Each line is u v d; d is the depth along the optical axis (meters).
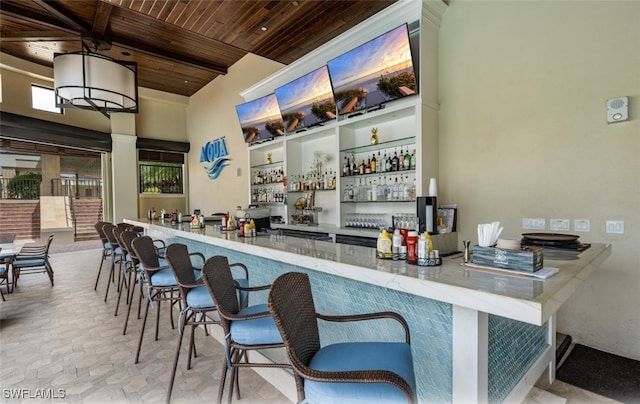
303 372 1.16
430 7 3.58
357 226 4.55
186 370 2.53
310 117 4.91
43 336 3.17
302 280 1.53
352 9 3.92
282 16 3.99
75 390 2.28
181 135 9.58
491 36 3.36
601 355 2.63
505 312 1.15
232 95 7.38
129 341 3.05
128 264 3.93
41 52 6.32
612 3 2.63
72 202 11.16
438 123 3.80
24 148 9.16
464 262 1.67
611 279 2.66
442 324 1.55
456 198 3.65
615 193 2.63
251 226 3.03
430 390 1.62
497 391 1.64
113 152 8.25
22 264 4.77
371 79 3.90
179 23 4.06
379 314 1.56
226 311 1.71
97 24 5.18
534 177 3.08
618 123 2.61
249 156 6.39
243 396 2.20
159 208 9.16
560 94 2.91
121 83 4.45
